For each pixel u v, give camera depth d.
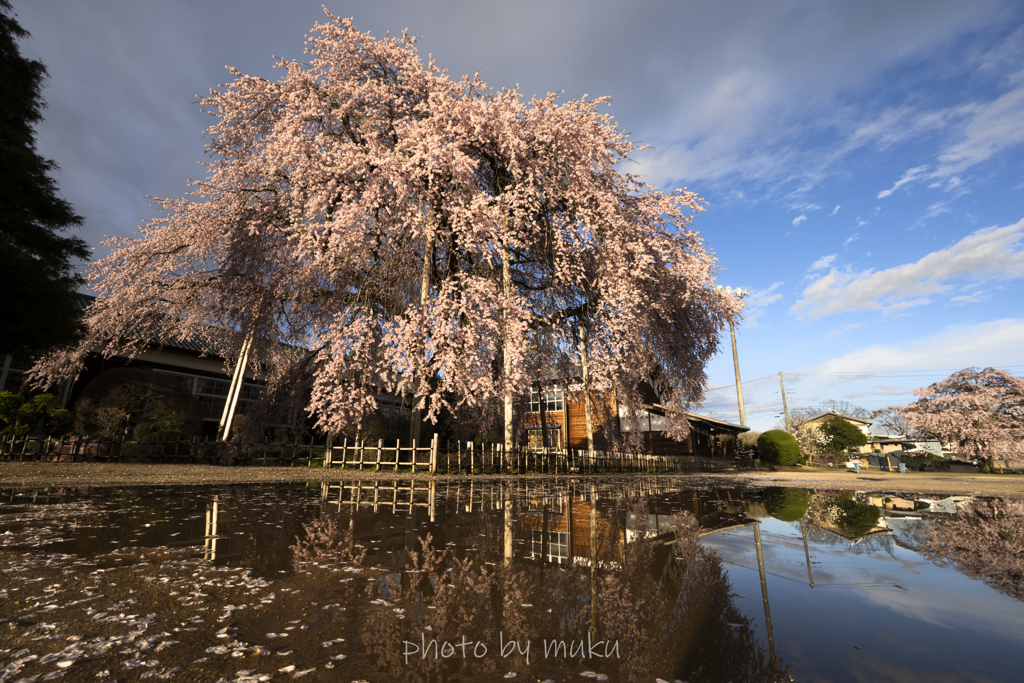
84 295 17.05
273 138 13.30
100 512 3.87
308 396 15.34
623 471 17.69
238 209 14.21
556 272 13.23
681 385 17.44
